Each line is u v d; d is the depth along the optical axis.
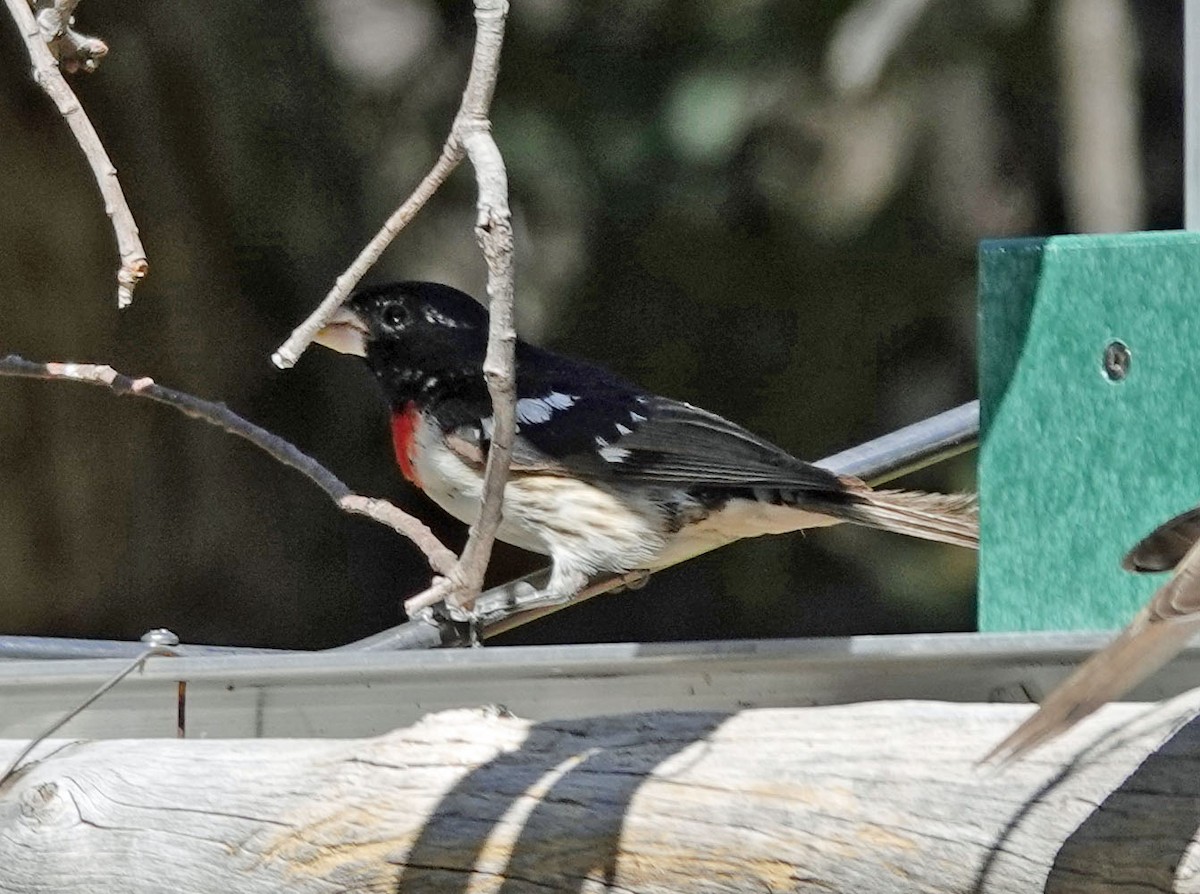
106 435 15.69
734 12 14.52
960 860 5.32
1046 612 7.76
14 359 7.32
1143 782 5.20
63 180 15.41
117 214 6.27
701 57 14.59
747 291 16.03
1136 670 4.68
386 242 6.03
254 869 6.20
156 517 15.80
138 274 6.25
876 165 15.12
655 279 15.97
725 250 15.77
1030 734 4.72
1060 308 7.77
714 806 5.67
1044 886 5.19
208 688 7.03
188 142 15.63
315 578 16.11
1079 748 5.35
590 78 14.71
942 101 15.25
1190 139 8.48
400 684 6.91
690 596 16.36
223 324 15.93
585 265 15.50
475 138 5.78
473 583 6.14
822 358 16.16
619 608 16.58
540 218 15.12
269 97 15.61
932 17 14.80
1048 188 15.82
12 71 15.22
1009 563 7.81
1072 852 5.18
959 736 5.57
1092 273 7.73
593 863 5.77
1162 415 7.62
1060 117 15.65
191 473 15.91
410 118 15.54
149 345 15.76
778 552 16.08
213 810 6.33
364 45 15.51
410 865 5.98
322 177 15.75
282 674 6.51
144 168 15.55
